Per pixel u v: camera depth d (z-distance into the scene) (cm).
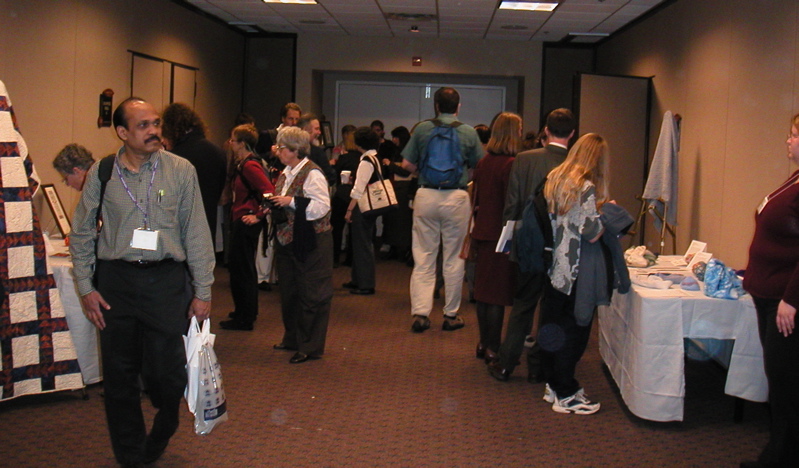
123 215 246
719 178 580
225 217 754
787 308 246
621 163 790
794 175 269
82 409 349
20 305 341
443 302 636
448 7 807
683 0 683
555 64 1059
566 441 324
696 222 630
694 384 417
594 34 959
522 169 379
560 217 335
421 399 377
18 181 340
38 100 566
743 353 338
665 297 332
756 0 518
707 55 616
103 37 662
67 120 609
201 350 257
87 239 250
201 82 913
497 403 374
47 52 575
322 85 1170
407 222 848
